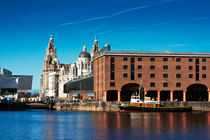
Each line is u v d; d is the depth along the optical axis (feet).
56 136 278.26
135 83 585.22
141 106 533.96
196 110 576.20
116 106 565.53
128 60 584.40
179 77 593.42
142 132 293.02
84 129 317.22
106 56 581.12
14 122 394.52
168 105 571.69
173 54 591.78
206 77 599.57
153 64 588.91
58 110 648.79
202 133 287.07
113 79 580.71
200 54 597.93
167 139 259.60
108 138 265.34
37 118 446.60
